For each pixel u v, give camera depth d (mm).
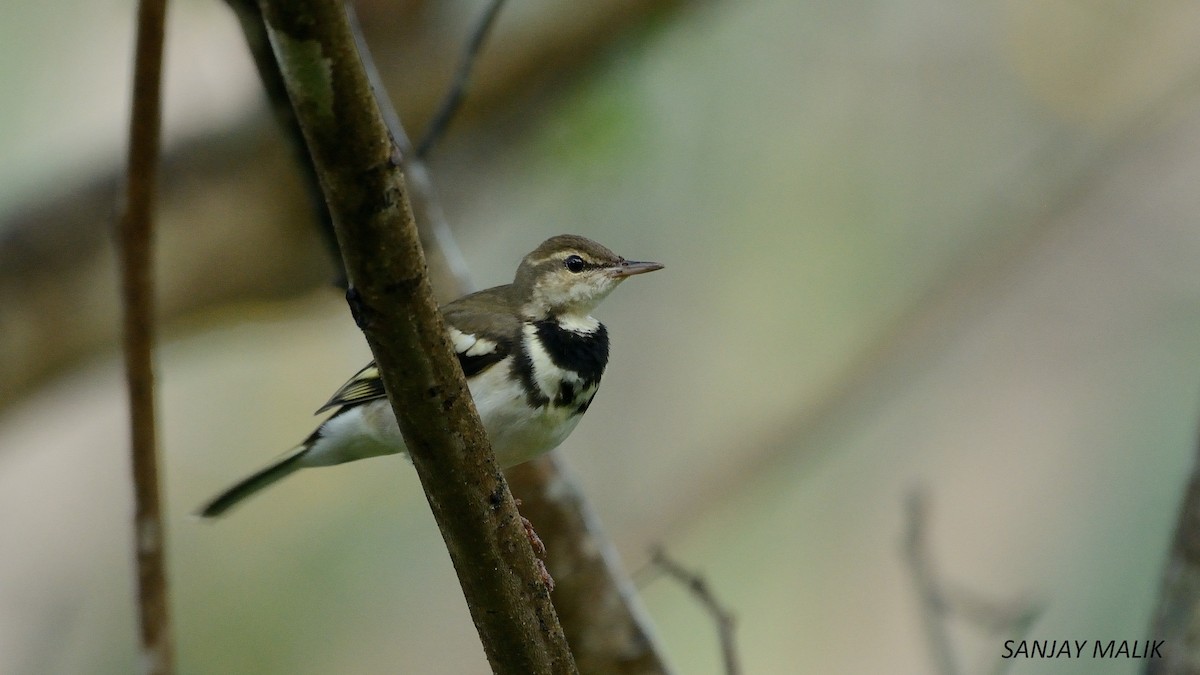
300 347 15398
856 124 15555
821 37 15359
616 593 9242
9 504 14625
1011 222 15914
